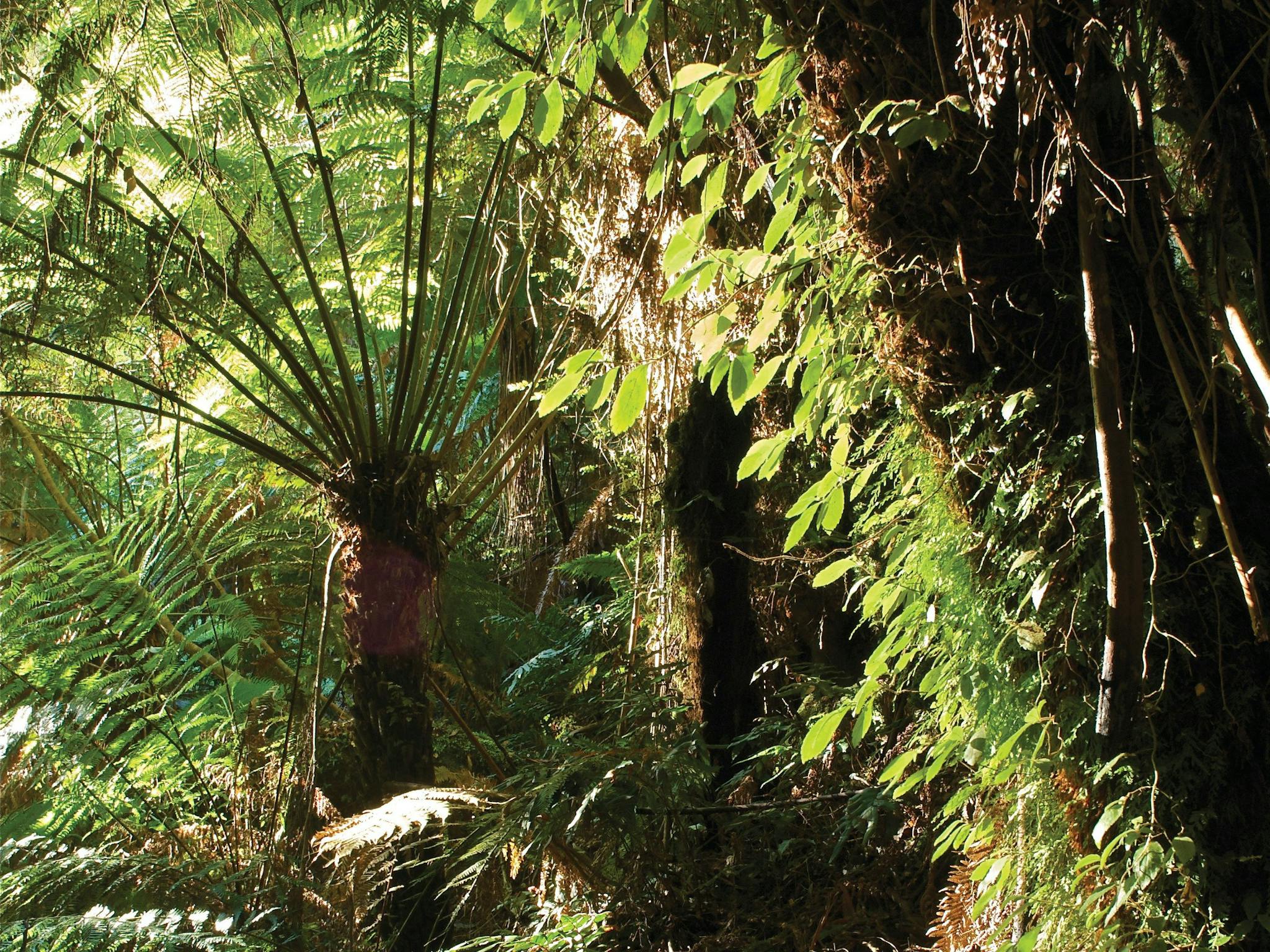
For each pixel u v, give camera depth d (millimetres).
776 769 2367
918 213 1122
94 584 2539
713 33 1973
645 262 2504
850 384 1255
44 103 2324
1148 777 1020
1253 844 977
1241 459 1027
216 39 2348
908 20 1096
